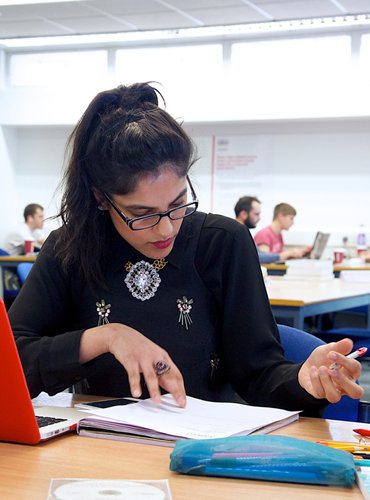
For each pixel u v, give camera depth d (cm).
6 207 965
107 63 902
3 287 770
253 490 87
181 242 149
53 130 960
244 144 874
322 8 711
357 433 114
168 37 831
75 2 712
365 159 827
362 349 123
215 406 124
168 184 123
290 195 858
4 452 102
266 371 140
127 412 116
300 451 91
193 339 146
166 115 130
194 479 91
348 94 803
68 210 144
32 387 130
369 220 827
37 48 927
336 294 351
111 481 87
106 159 125
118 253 148
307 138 849
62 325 155
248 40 838
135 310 147
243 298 148
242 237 151
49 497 80
